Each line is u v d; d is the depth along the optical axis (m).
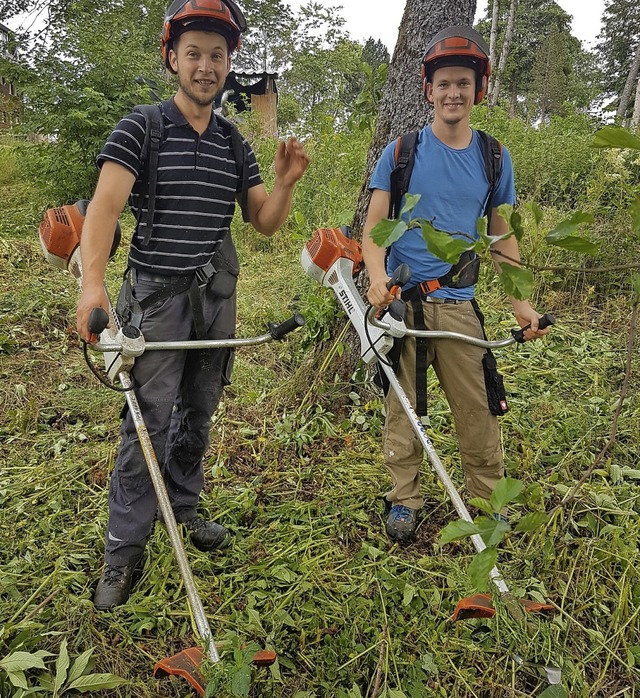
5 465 3.30
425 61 2.33
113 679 2.00
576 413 3.64
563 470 3.17
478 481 2.72
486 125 7.61
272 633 2.23
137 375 2.29
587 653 2.28
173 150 2.15
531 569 2.56
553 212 5.68
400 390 2.48
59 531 2.78
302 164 2.33
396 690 2.05
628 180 5.63
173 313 2.30
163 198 2.18
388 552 2.71
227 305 2.45
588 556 2.63
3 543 2.69
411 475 2.75
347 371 3.82
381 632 2.27
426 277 2.51
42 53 9.40
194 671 1.76
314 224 6.45
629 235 5.23
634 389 4.03
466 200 2.41
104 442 3.53
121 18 11.27
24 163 9.71
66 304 5.29
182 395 2.55
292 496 3.09
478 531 1.34
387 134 3.56
